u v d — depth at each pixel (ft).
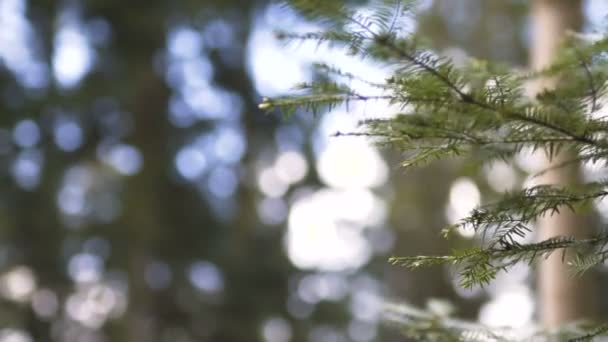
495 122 3.75
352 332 38.47
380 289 42.11
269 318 35.24
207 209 34.42
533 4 12.16
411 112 3.85
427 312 6.85
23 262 32.91
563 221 9.63
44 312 35.32
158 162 32.76
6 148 29.55
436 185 32.04
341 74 3.85
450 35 23.67
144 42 28.04
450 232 4.01
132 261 33.30
